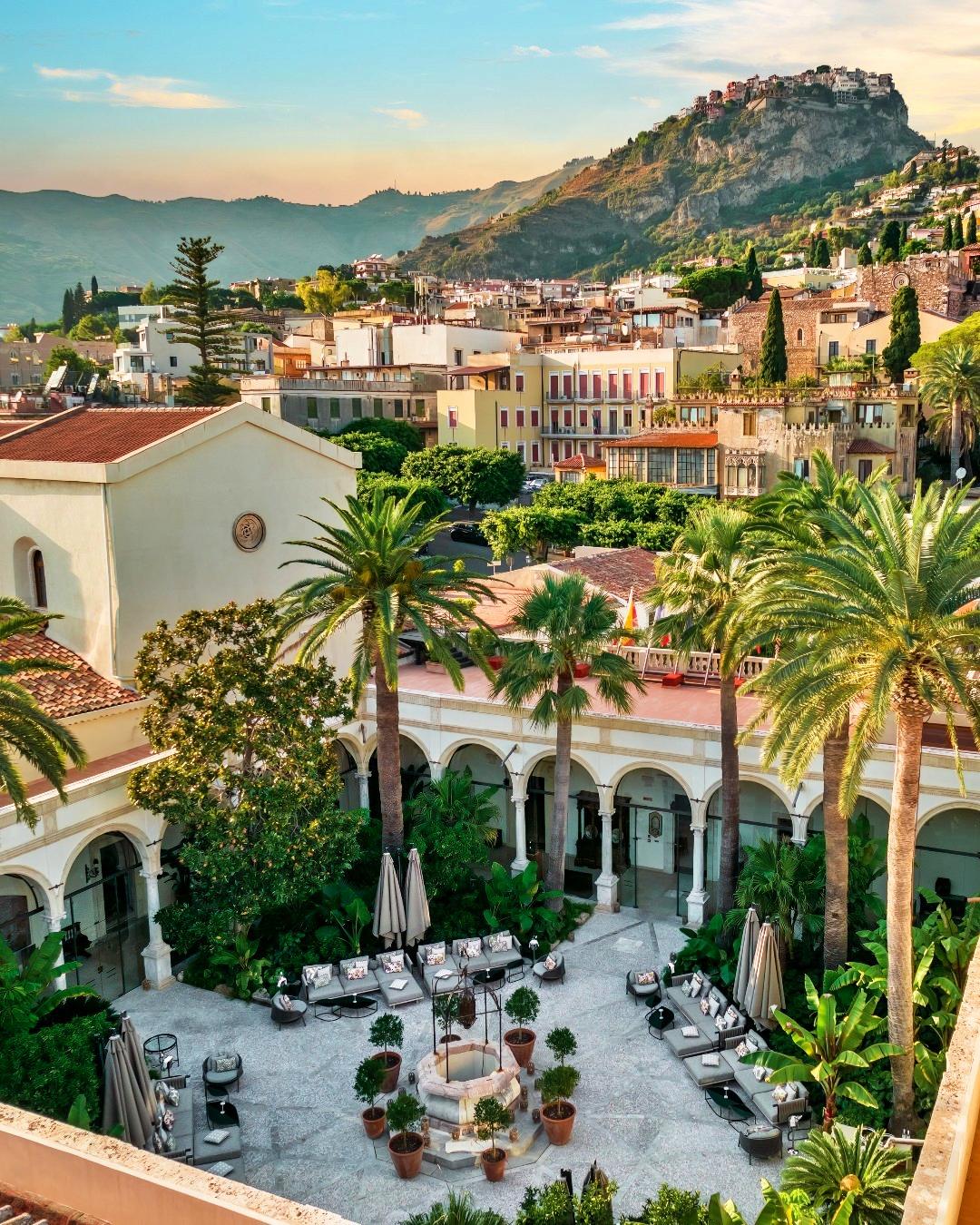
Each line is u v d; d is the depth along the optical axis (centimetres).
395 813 3180
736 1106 2320
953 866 3181
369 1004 2800
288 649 3738
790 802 3064
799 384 9388
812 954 2802
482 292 19962
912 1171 1795
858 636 2141
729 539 2942
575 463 10306
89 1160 1119
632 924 3278
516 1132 2272
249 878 2797
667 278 18275
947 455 8769
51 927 2658
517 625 3145
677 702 3481
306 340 14562
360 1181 2170
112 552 3266
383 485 8081
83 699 3178
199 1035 2712
